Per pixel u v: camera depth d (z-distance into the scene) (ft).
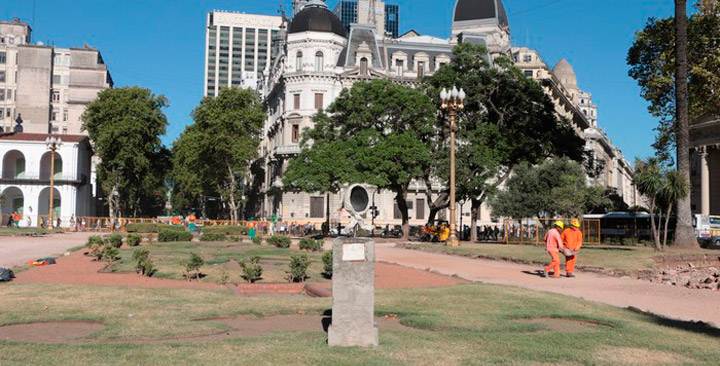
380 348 24.61
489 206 217.56
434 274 62.54
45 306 35.17
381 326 31.17
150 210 395.96
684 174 96.63
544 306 37.83
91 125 237.66
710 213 188.85
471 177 145.07
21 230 161.89
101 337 26.61
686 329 30.94
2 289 43.16
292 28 229.86
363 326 25.36
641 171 97.14
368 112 147.54
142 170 244.01
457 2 277.44
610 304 41.63
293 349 24.09
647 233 161.48
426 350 24.40
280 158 228.43
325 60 226.99
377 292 44.96
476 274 63.62
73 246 103.91
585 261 75.77
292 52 228.84
